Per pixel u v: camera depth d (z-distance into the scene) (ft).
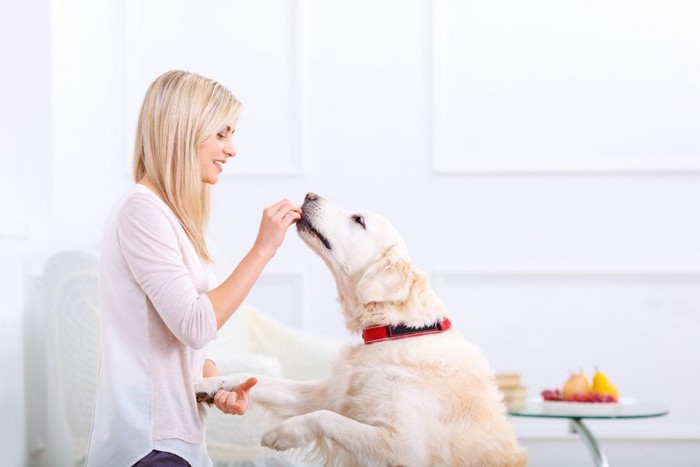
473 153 14.15
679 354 13.91
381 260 7.79
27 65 12.59
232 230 14.20
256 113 14.25
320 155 14.24
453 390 7.33
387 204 14.16
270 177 14.21
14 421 10.70
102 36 14.10
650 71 14.03
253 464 10.89
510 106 14.14
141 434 6.63
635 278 13.96
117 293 6.88
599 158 14.05
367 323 7.72
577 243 14.06
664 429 13.83
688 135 13.99
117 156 14.10
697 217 13.98
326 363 11.38
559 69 14.10
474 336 14.05
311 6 14.25
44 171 12.56
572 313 14.01
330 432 6.98
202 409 7.60
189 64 14.24
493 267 14.05
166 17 14.21
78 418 10.32
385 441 7.00
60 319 10.37
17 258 11.02
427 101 14.17
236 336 11.67
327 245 8.09
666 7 14.02
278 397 7.81
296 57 14.19
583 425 11.11
